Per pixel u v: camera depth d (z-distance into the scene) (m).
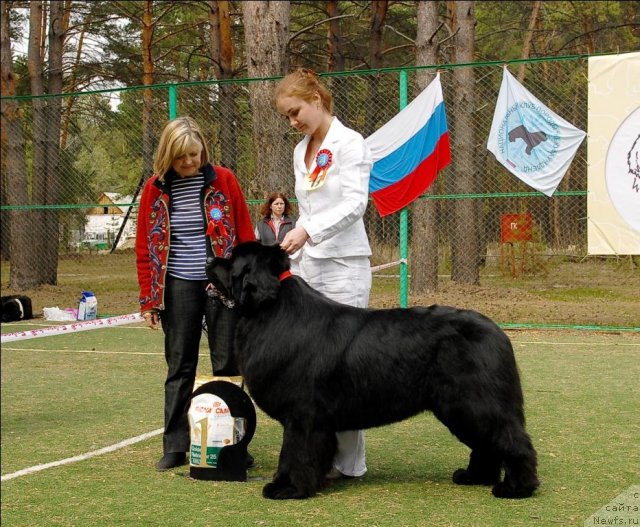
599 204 10.70
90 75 23.97
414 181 11.52
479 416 4.25
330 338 4.35
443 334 4.32
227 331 5.07
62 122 19.98
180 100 13.91
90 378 8.34
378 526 3.96
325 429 4.39
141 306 5.18
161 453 5.51
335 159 4.67
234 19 24.83
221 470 4.84
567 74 14.45
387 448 5.61
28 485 4.75
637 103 10.41
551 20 27.02
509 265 19.33
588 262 18.88
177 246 5.11
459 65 11.17
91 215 22.55
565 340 10.68
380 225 15.92
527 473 4.38
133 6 24.20
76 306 15.30
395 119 11.58
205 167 5.11
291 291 4.42
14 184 17.73
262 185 12.90
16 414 6.73
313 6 22.64
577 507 4.22
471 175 15.98
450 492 4.55
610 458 5.21
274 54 13.57
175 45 25.73
